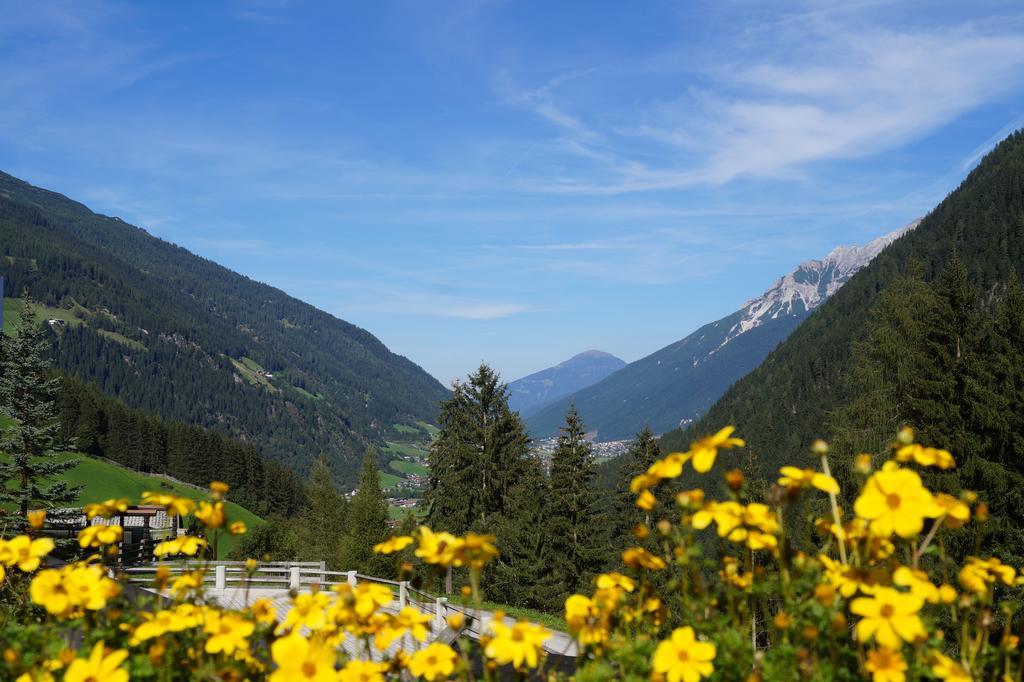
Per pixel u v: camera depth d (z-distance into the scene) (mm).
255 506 130000
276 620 2664
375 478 52906
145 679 2494
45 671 2340
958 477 22281
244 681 2576
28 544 2877
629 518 37688
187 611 2537
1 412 32219
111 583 2652
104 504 2906
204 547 2822
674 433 135375
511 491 34719
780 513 2420
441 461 35844
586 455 36000
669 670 2119
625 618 2551
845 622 2186
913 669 2186
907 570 2168
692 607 2381
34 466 31703
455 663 2400
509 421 35875
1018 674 2250
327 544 65188
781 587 2318
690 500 2402
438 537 2531
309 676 2246
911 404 24781
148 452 131125
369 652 2564
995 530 17594
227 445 136000
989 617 2270
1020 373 23766
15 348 32062
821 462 2494
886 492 2139
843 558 2461
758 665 2275
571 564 33438
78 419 125500
